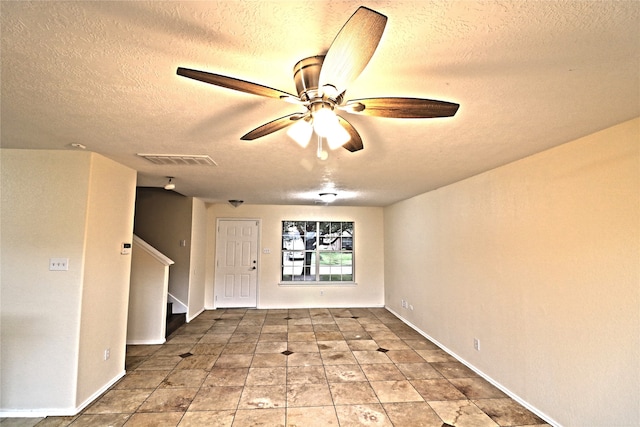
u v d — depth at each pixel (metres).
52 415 2.46
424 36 1.11
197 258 5.78
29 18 1.01
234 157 2.77
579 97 1.55
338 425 2.39
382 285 6.76
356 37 0.92
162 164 3.05
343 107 1.32
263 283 6.52
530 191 2.61
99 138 2.28
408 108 1.30
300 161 2.89
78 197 2.61
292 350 4.01
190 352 3.91
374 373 3.33
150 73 1.36
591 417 2.05
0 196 2.55
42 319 2.52
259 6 0.97
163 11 0.98
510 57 1.22
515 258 2.77
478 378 3.20
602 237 2.00
